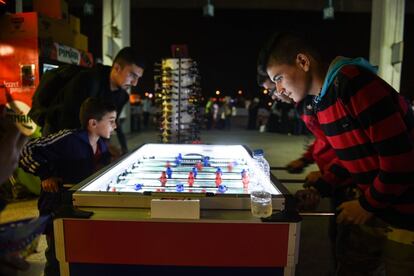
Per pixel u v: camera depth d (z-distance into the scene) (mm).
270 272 1552
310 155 2691
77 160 2379
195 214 1513
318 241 3617
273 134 13578
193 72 4652
